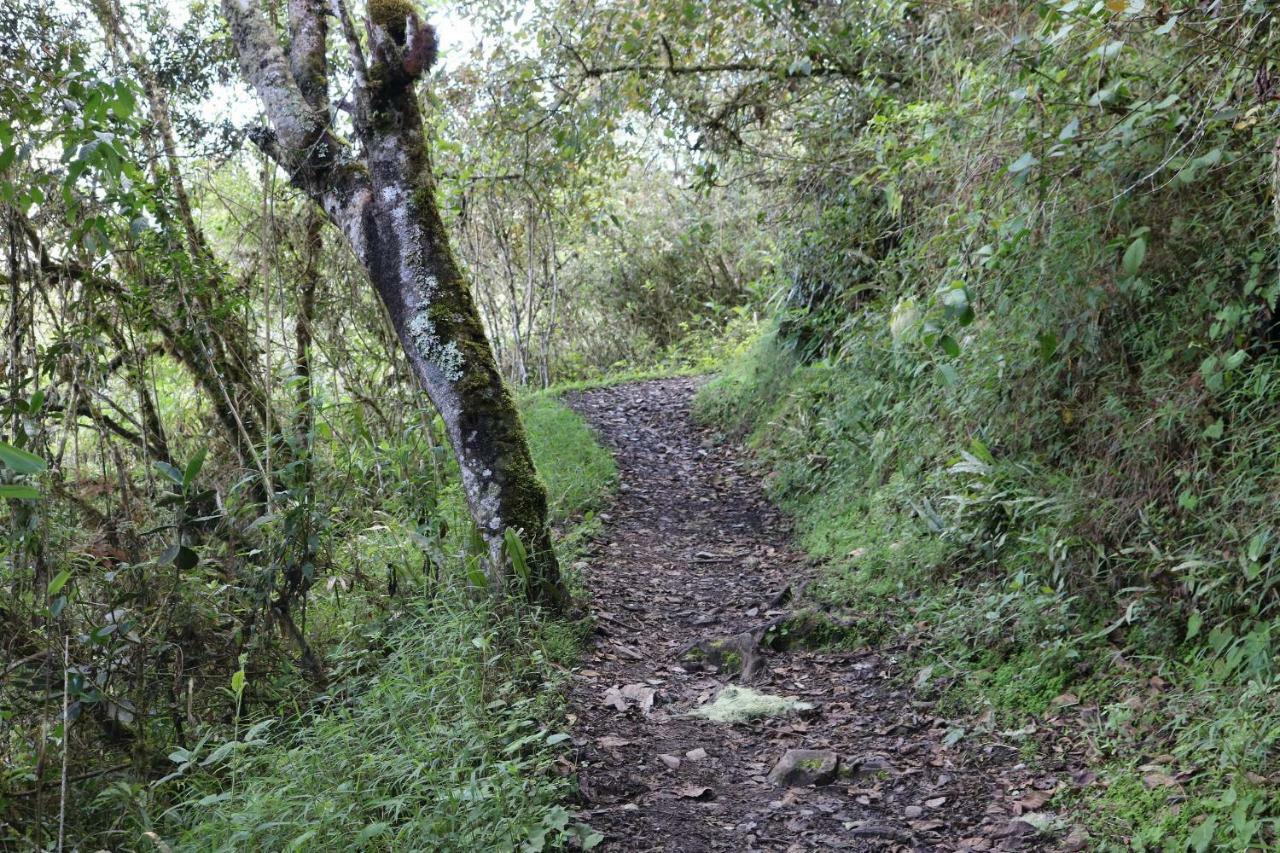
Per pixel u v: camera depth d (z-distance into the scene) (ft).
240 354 19.31
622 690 15.87
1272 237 13.65
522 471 17.62
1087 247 15.70
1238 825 9.70
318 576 17.52
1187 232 14.99
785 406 30.91
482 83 27.55
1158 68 14.26
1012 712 14.07
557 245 60.44
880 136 21.34
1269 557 12.67
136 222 15.20
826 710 15.28
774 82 27.50
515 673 14.96
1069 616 14.99
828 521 23.45
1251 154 13.15
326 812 10.80
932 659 16.06
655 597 20.70
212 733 14.05
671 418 39.04
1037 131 14.62
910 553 19.10
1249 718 11.19
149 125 17.93
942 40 22.11
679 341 65.16
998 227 14.93
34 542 13.47
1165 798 11.05
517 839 10.82
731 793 12.90
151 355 18.12
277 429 19.61
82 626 13.93
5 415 13.55
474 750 12.24
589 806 12.24
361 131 17.46
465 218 35.01
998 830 11.52
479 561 17.58
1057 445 17.67
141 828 12.00
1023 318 17.71
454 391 17.54
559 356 65.67
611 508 27.09
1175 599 13.85
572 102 26.61
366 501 19.94
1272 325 14.57
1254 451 13.74
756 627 18.24
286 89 18.08
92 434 18.61
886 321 23.47
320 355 22.39
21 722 13.50
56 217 15.70
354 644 17.01
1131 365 16.49
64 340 15.14
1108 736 12.76
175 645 14.35
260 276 21.16
